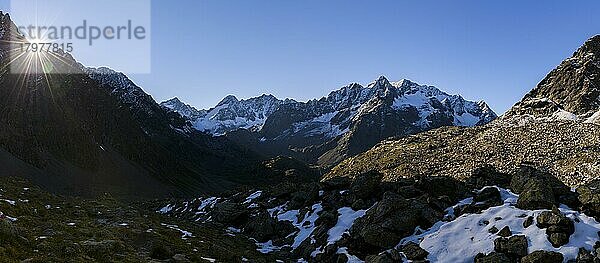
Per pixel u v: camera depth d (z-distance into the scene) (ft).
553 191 115.34
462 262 96.02
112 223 136.77
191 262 100.12
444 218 118.32
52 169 549.13
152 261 95.30
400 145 571.69
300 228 145.79
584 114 540.11
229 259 112.27
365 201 143.64
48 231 107.76
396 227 114.32
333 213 139.74
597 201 104.78
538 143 406.82
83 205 173.17
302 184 192.85
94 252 94.84
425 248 104.06
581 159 317.22
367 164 503.61
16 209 124.57
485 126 582.35
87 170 610.24
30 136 595.88
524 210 108.27
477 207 117.60
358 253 112.68
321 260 115.96
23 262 77.30
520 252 92.63
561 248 90.79
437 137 568.00
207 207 220.64
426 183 138.41
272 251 133.28
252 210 184.14
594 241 91.56
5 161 489.67
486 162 361.10
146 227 135.44
